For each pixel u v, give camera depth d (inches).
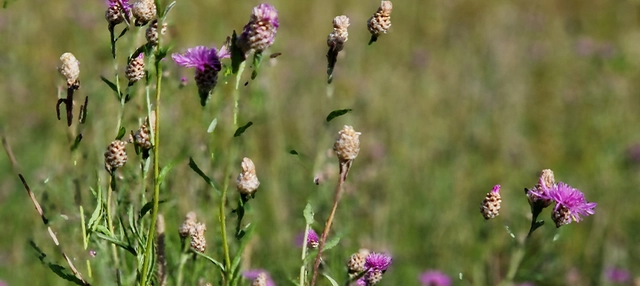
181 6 406.0
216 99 228.8
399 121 365.4
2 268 220.2
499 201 126.6
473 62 461.7
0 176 267.0
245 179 108.9
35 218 231.3
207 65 107.4
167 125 224.2
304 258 117.0
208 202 191.5
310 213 118.6
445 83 433.1
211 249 174.6
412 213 287.1
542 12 578.6
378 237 235.0
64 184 185.0
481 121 383.9
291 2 528.7
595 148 379.2
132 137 120.9
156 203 110.7
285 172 282.8
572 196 125.7
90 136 220.5
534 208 128.6
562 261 257.1
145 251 112.3
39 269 210.2
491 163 357.7
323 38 497.0
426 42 508.4
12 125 306.8
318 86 382.0
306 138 312.3
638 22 559.2
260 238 227.9
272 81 314.0
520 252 178.2
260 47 104.0
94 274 173.5
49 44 371.9
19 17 374.9
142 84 192.5
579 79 462.9
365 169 276.1
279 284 192.9
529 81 453.1
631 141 377.4
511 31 530.0
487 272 231.0
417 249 267.7
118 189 164.1
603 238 276.7
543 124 413.4
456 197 304.2
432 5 561.9
